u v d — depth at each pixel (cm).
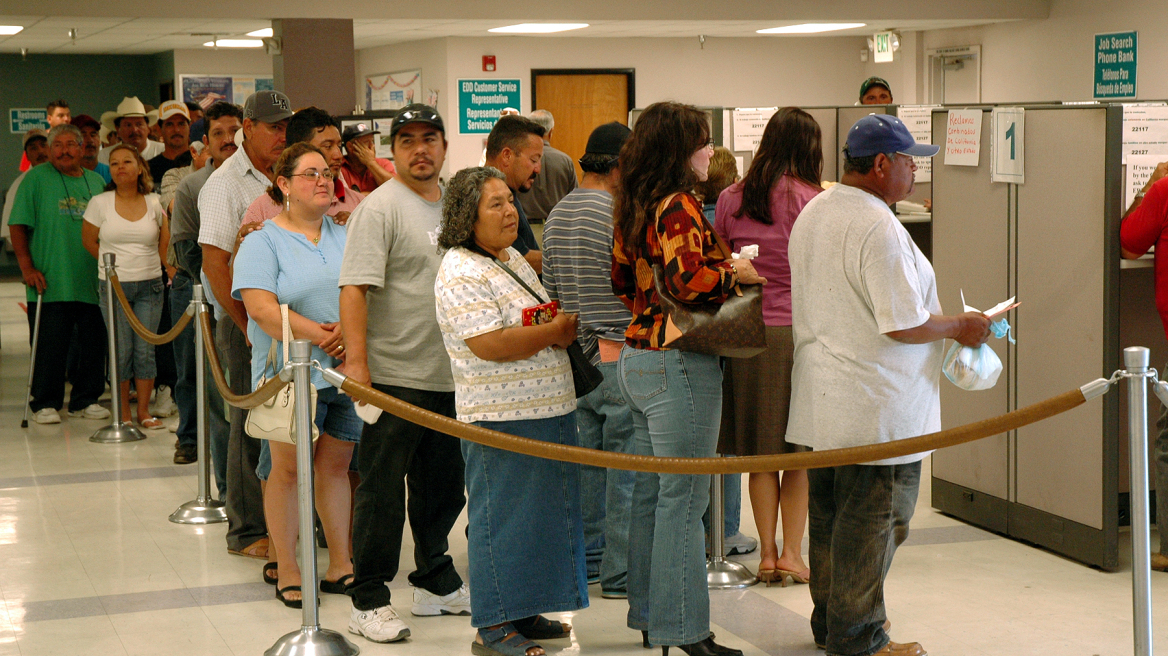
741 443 397
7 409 763
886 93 765
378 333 357
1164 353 493
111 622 383
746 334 299
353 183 551
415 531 380
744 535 464
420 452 370
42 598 408
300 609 395
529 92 1321
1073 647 347
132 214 697
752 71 1388
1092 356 410
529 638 358
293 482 397
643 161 310
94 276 727
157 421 708
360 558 360
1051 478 436
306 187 382
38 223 717
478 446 332
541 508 332
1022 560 432
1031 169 430
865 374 309
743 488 552
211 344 448
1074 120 410
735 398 396
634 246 313
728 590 404
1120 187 400
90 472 597
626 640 356
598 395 394
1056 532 435
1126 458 485
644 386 312
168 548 469
